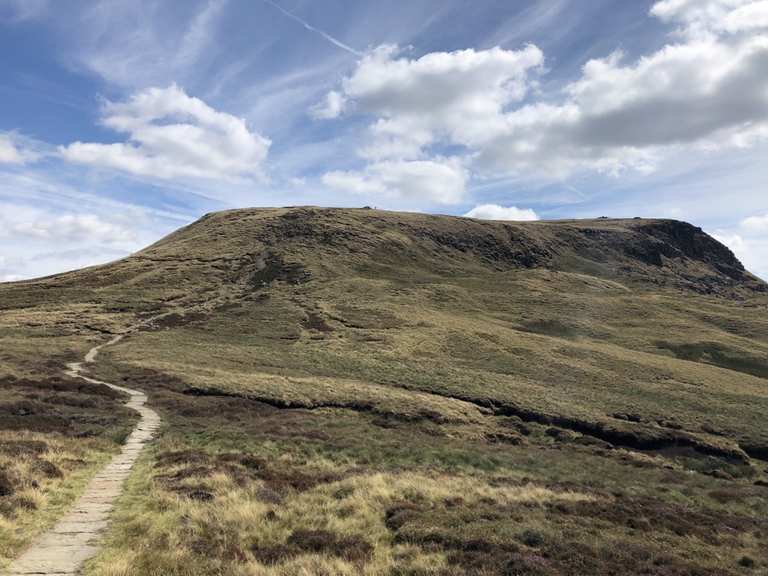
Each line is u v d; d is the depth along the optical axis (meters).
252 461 21.97
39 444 20.64
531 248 181.88
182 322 83.31
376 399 45.09
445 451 29.75
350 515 15.59
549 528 14.97
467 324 83.44
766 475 38.09
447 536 13.58
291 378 50.38
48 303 93.06
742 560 14.78
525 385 56.09
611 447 41.97
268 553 12.08
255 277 113.56
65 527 12.93
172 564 10.62
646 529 17.09
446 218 190.12
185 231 163.38
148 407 36.88
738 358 82.25
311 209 169.75
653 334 92.94
